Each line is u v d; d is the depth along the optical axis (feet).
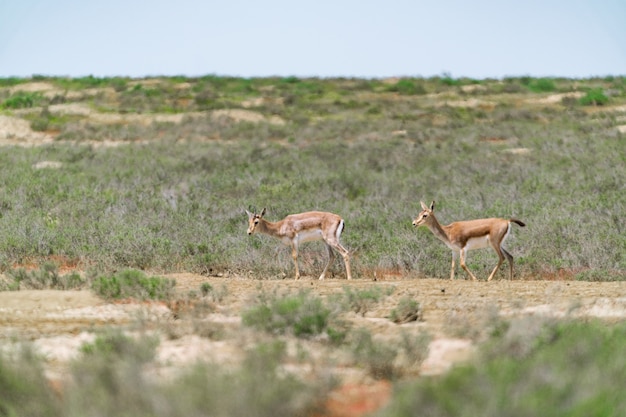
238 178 372.58
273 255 233.96
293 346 126.82
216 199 319.06
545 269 220.23
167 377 107.86
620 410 89.92
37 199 308.19
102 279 167.84
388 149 469.98
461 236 209.56
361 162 429.79
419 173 391.65
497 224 209.36
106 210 287.48
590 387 95.40
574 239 239.30
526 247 240.12
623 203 284.61
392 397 100.42
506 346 117.08
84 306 160.04
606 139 450.30
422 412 93.15
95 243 235.40
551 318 126.21
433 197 327.06
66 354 126.62
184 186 345.31
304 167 416.87
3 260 217.56
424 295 175.63
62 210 285.23
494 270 209.97
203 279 198.90
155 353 118.83
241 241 244.22
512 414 88.53
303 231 213.05
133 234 242.58
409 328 142.41
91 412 91.09
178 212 288.30
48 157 439.63
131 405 91.91
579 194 310.24
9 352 115.44
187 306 160.66
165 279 172.76
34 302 161.68
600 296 170.71
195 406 89.51
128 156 449.89
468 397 93.61
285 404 93.81
